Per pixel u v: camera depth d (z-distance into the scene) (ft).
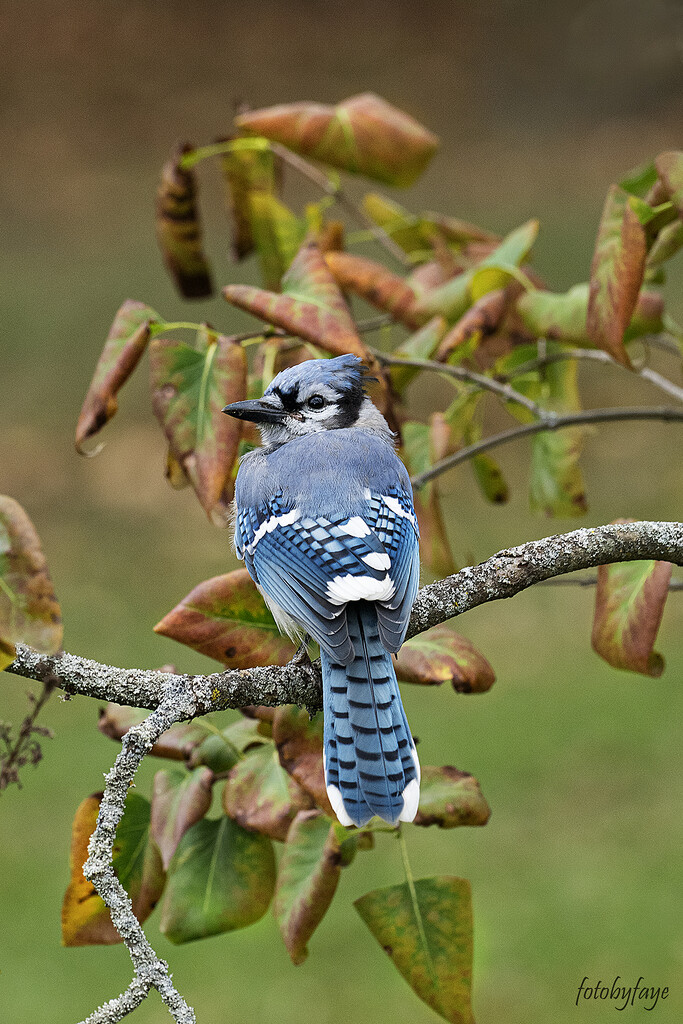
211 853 18.97
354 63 159.02
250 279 108.58
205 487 18.94
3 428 87.81
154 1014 35.91
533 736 49.42
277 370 25.34
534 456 26.76
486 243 28.53
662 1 43.06
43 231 125.49
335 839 17.74
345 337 19.97
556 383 26.94
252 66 156.76
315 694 18.29
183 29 161.79
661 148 135.54
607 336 19.94
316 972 37.55
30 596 14.56
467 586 19.61
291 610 19.36
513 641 59.52
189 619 18.38
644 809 43.96
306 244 21.34
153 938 39.37
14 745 15.34
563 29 145.59
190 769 19.07
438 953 18.16
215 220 127.03
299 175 133.08
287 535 20.24
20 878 41.22
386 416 23.89
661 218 20.39
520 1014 35.01
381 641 18.20
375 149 26.12
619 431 82.94
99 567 69.77
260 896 18.80
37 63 155.02
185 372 19.48
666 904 38.73
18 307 106.93
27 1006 36.01
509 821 43.86
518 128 146.20
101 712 19.08
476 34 157.58
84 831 18.01
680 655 55.36
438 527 23.43
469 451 23.77
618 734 49.16
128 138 144.05
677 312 91.91
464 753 48.37
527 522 71.92
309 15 167.73
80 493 80.18
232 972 37.60
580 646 58.23
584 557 19.29
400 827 18.47
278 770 18.69
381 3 172.86
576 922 38.55
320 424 23.03
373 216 28.84
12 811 45.16
